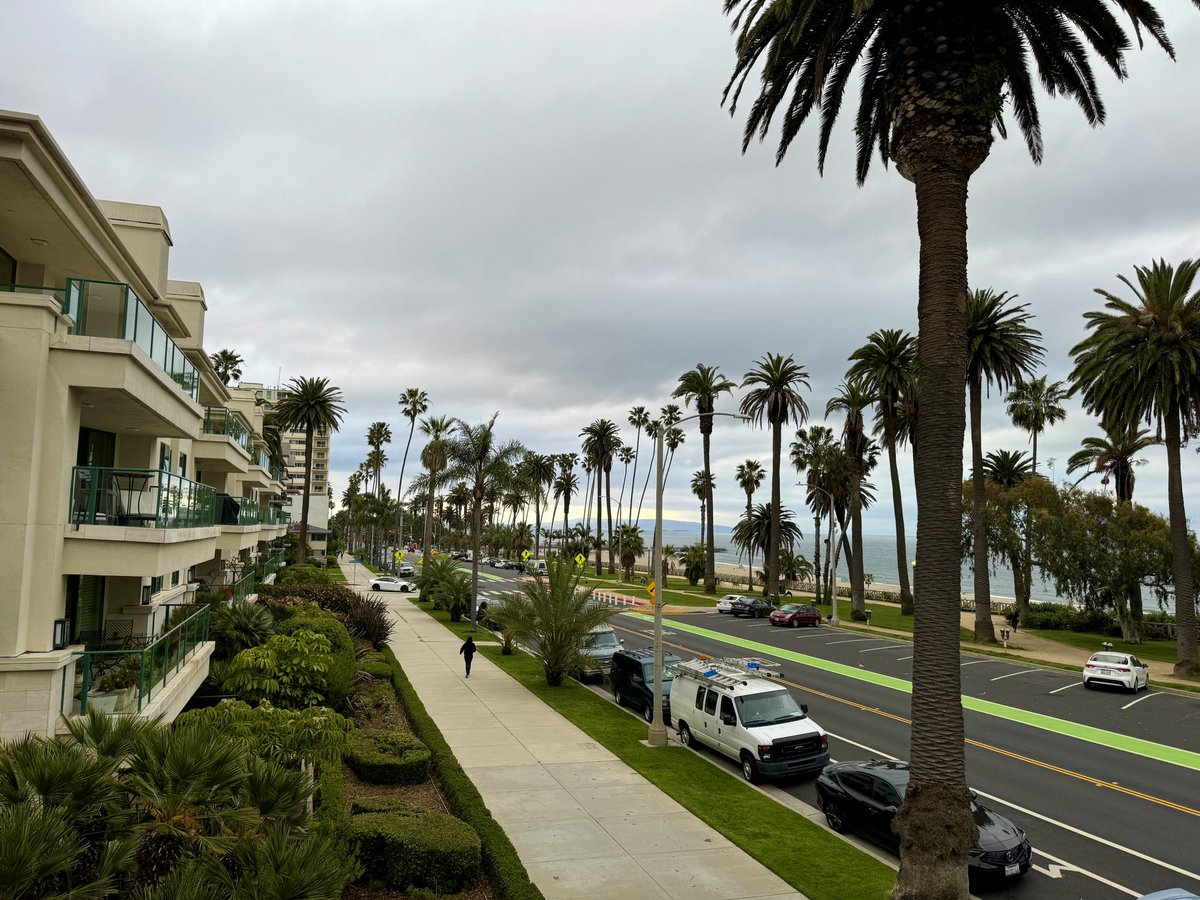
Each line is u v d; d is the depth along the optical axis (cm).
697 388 7662
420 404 12194
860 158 1509
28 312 1133
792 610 5125
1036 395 7356
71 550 1203
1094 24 1259
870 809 1298
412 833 1124
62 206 1258
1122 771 1831
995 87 1106
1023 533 5238
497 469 4300
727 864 1202
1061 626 5619
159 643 1253
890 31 1200
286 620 2561
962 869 1000
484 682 2745
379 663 2816
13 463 1106
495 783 1603
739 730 1712
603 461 10306
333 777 1403
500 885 1074
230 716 1228
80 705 1117
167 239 2194
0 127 1071
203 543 1789
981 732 2223
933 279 1122
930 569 1076
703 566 9231
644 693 2267
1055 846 1348
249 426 4050
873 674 3200
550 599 2730
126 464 1814
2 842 538
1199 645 4819
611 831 1341
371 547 15325
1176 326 3441
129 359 1216
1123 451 5356
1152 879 1211
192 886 590
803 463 8181
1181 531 3572
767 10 1223
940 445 1095
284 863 648
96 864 648
